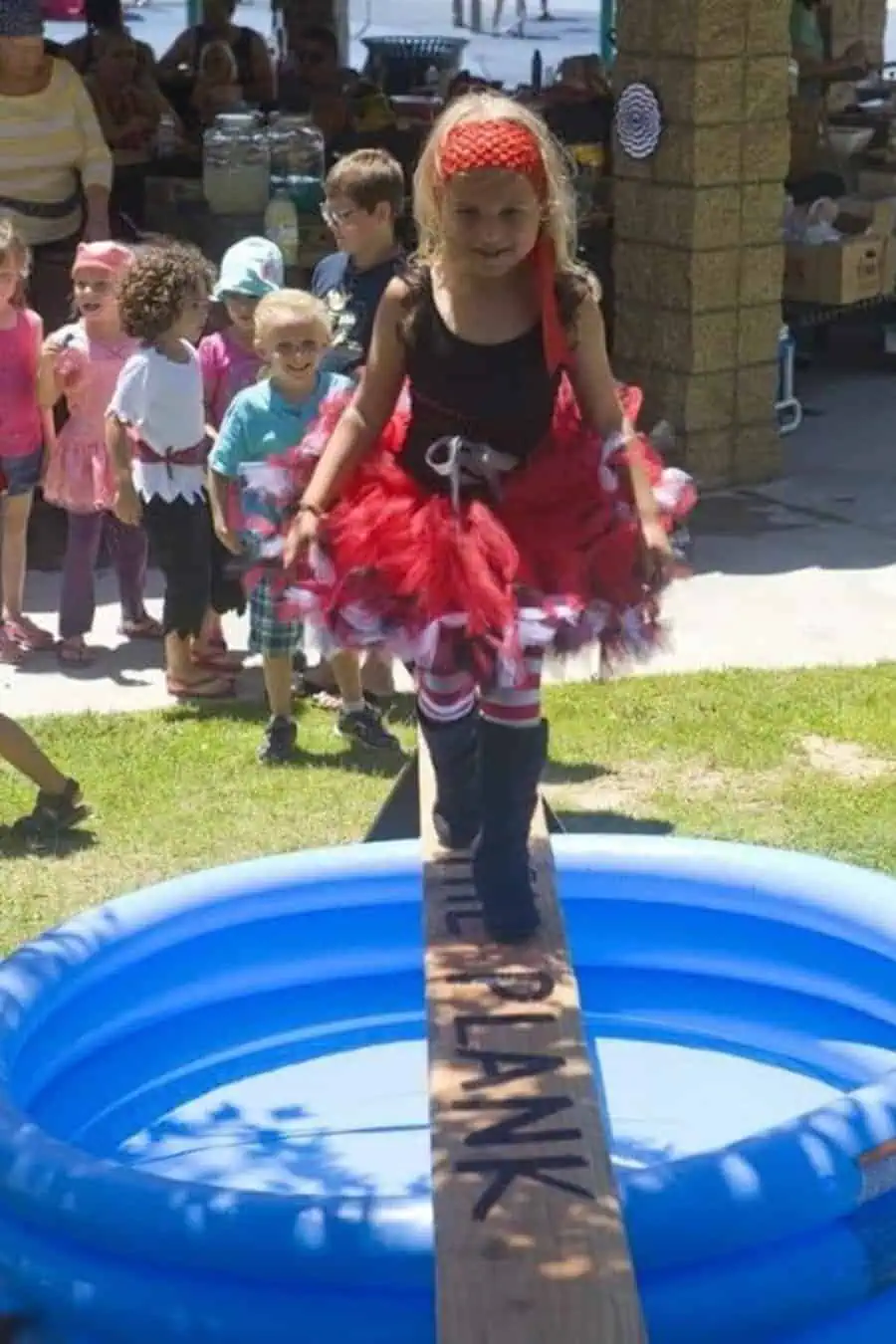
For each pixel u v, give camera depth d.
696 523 9.30
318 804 6.19
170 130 11.52
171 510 6.77
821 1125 3.34
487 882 3.81
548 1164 3.13
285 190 9.61
